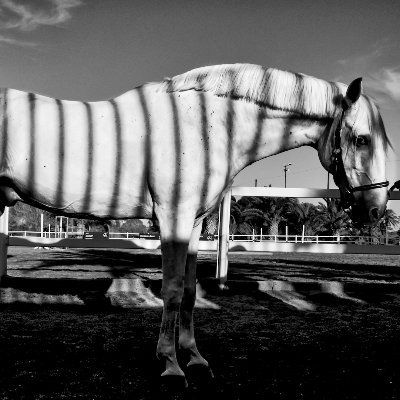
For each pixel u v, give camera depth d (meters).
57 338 2.83
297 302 4.43
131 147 2.05
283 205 30.02
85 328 3.13
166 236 2.04
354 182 2.19
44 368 2.23
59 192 2.06
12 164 2.05
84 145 2.04
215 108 2.13
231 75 2.18
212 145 2.09
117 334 2.97
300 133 2.27
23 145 2.04
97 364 2.31
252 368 2.30
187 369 2.17
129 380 2.08
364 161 2.17
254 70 2.22
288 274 7.30
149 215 2.15
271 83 2.21
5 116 2.06
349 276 7.17
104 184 2.06
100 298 4.36
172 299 2.03
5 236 4.49
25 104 2.10
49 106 2.11
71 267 7.95
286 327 3.31
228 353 2.58
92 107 2.13
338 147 2.19
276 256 15.74
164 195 2.03
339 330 3.23
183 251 2.04
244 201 32.06
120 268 7.83
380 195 2.17
